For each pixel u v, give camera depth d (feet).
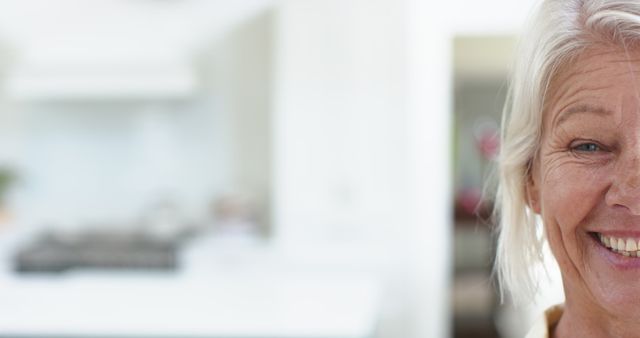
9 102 13.19
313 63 11.09
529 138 2.23
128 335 6.88
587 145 2.02
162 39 12.66
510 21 10.57
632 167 1.88
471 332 15.65
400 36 10.87
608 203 1.95
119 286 9.11
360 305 7.88
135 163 13.07
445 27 10.74
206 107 12.82
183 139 12.92
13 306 7.93
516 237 2.40
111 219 13.15
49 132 13.19
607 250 2.02
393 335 10.98
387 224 11.00
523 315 13.08
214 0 12.57
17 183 13.24
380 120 10.98
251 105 12.70
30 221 13.23
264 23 12.57
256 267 11.19
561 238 2.13
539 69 2.08
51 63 11.74
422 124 10.82
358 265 11.02
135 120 13.03
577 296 2.21
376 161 11.02
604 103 1.93
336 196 11.12
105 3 12.65
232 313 7.55
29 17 12.80
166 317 7.37
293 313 7.48
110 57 11.71
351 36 11.00
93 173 13.16
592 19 1.93
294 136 11.17
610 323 2.14
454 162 19.81
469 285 19.43
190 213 12.97
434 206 10.84
